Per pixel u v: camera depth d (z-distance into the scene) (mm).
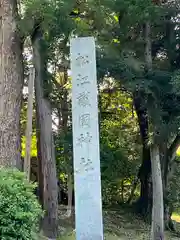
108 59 10586
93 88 6078
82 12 9781
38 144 11945
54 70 12906
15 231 4594
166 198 14344
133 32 11664
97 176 5910
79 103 6055
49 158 11242
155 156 11234
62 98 13992
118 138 16969
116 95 15336
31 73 8391
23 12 8766
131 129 17250
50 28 9133
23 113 13766
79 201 5887
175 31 11930
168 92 10531
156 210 11180
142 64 10797
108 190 18000
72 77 6113
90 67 6117
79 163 5941
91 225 5848
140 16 10648
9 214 4586
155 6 10523
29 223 4801
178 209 15695
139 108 13805
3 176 5023
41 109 11234
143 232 13883
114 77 10883
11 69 8656
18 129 8703
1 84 8609
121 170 16734
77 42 6164
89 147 5957
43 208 11062
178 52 11891
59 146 13633
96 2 9352
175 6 11414
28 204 4840
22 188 4996
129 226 14562
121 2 10195
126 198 18875
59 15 8812
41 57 10672
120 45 11539
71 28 9266
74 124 6020
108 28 10711
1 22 8719
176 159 15141
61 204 17328
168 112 10898
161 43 12352
